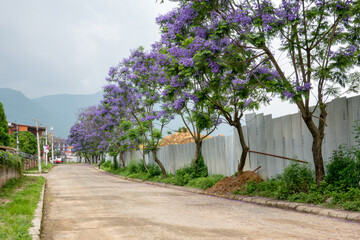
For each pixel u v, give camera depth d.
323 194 9.52
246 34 9.73
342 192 8.92
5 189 15.12
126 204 11.06
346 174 9.29
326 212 8.20
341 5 8.92
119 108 24.48
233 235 6.03
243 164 14.27
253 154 14.61
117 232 6.58
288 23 9.02
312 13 10.01
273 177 13.19
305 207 8.95
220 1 9.84
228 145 16.80
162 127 23.98
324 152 10.74
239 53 11.62
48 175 36.59
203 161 19.83
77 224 7.57
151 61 20.62
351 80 10.09
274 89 9.62
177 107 11.80
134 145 30.23
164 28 12.94
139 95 23.56
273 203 10.21
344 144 9.87
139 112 24.55
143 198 12.95
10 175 19.06
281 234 6.02
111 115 25.69
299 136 11.81
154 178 24.69
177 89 11.43
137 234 6.34
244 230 6.45
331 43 10.32
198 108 13.83
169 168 25.20
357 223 7.07
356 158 8.96
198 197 13.27
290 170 10.84
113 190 17.02
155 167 26.88
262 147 14.00
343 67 9.84
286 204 9.66
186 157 22.22
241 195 12.54
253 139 14.63
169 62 12.40
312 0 9.58
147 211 9.38
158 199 12.55
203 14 10.06
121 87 23.73
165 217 8.28
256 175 13.76
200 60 9.60
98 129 44.91
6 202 10.95
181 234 6.24
